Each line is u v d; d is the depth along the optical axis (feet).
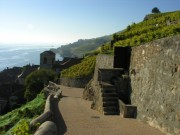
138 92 57.72
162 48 47.91
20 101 311.27
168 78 44.98
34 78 238.27
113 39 117.80
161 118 46.24
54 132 35.68
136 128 48.08
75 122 52.75
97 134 44.29
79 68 176.04
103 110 61.26
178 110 40.98
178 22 111.14
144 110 53.16
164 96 45.83
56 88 132.87
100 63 92.68
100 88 65.10
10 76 434.30
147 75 54.03
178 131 40.50
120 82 65.26
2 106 315.17
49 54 388.78
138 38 79.51
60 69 357.41
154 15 181.68
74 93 125.08
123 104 58.44
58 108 70.28
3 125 84.12
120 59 69.51
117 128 48.11
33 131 36.99
